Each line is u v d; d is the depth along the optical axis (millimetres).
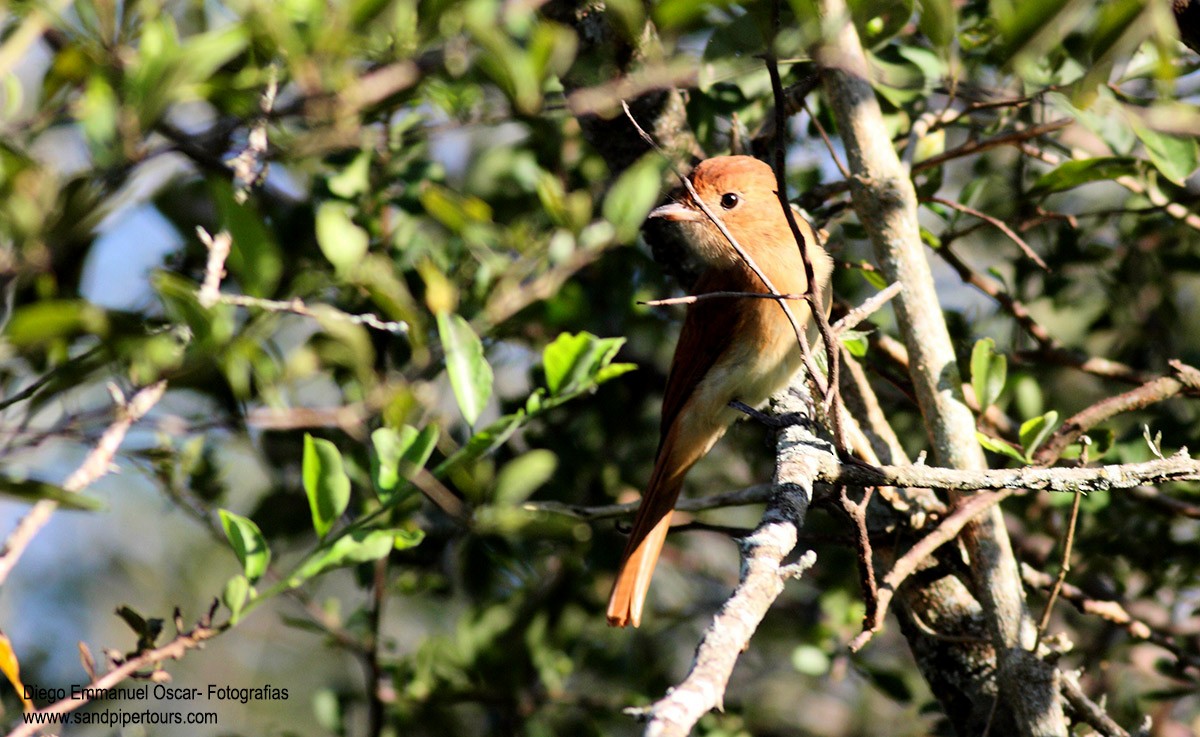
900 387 10344
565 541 11266
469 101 8688
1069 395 12320
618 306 11734
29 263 5387
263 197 10188
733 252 9875
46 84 5988
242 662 14727
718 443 13266
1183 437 10617
